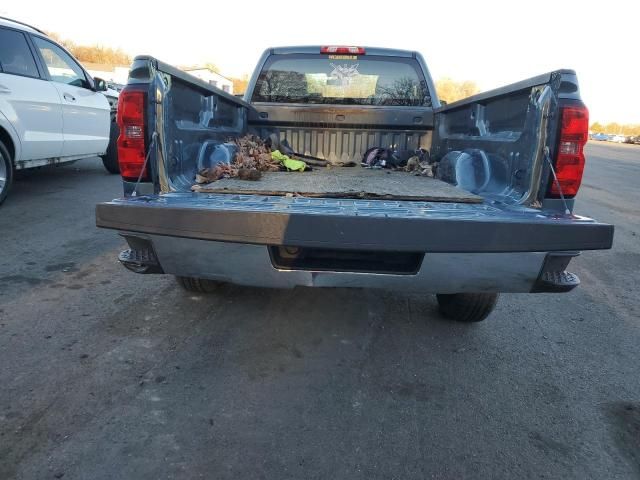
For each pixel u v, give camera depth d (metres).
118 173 9.59
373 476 2.15
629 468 2.26
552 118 2.66
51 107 6.67
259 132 4.97
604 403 2.77
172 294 3.96
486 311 3.48
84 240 5.24
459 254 2.46
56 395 2.59
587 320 3.93
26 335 3.20
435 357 3.20
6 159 6.07
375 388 2.81
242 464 2.19
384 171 4.47
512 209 2.70
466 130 3.99
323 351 3.20
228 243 2.50
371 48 4.93
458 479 2.16
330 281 2.58
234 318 3.60
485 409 2.67
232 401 2.63
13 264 4.44
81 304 3.70
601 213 8.77
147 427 2.39
